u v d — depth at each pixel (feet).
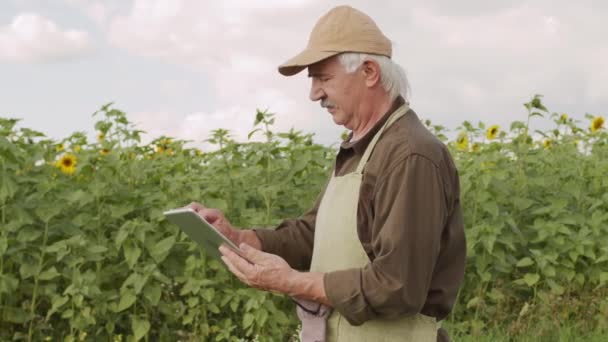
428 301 7.63
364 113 7.70
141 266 17.94
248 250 7.52
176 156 23.32
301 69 7.92
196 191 18.03
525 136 21.76
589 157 24.68
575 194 21.61
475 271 20.03
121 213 17.85
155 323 18.20
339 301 7.15
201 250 17.81
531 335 18.47
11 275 16.98
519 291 20.65
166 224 18.26
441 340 8.09
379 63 7.57
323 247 7.74
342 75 7.60
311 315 7.77
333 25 7.65
